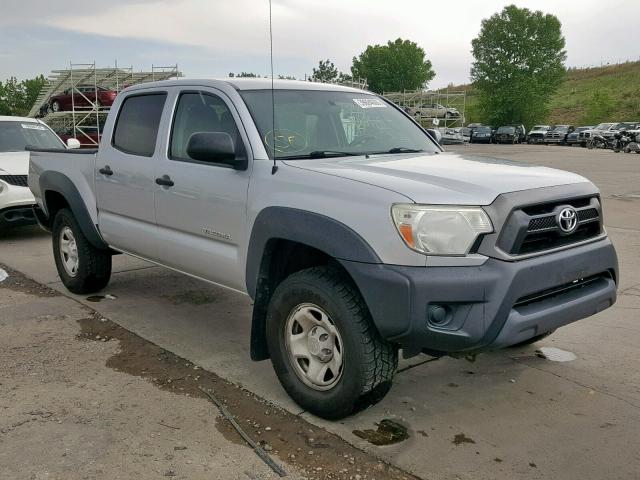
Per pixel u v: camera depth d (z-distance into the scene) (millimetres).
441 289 2922
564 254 3246
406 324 2963
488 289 2945
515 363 4355
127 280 6484
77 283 5789
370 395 3324
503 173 3469
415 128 4902
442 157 4117
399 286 2949
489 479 2963
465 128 56594
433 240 2965
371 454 3170
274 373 4180
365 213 3100
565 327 5066
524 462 3109
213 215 4051
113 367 4270
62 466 3043
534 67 70438
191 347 4648
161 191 4492
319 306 3316
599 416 3594
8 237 9117
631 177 18266
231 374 4156
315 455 3166
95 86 27609
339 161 3816
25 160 8898
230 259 3986
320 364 3457
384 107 4922
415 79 91812
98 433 3365
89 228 5410
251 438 3328
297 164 3695
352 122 4477
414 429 3430
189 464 3080
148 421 3506
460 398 3818
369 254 3053
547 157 29766
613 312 5430
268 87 4293
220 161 3832
